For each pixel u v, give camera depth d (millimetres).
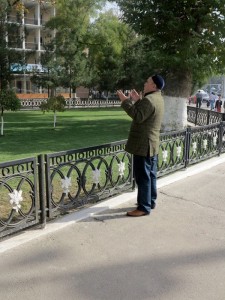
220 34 10578
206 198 5078
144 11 10953
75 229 3914
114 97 40062
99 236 3756
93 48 29062
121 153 5074
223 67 11453
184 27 10570
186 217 4340
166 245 3582
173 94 11609
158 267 3164
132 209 4539
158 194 5203
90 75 31031
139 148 4086
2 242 3551
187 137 6629
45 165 3918
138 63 29891
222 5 10148
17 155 8336
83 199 4488
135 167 4250
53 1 23375
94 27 28047
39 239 3652
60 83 29703
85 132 13055
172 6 10758
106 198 4926
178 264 3219
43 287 2850
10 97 12266
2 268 3107
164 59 10695
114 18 28125
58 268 3125
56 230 3873
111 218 4246
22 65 22391
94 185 4656
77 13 27172
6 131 13320
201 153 7305
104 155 4746
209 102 29625
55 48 28703
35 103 29281
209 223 4168
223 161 7543
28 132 13031
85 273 3053
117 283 2910
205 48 11273
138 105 3982
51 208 4055
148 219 4242
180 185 5691
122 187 5137
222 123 7969
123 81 34781
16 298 2713
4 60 20969
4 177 3484
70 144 10141
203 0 10242
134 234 3822
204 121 14133
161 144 5945
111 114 22500
